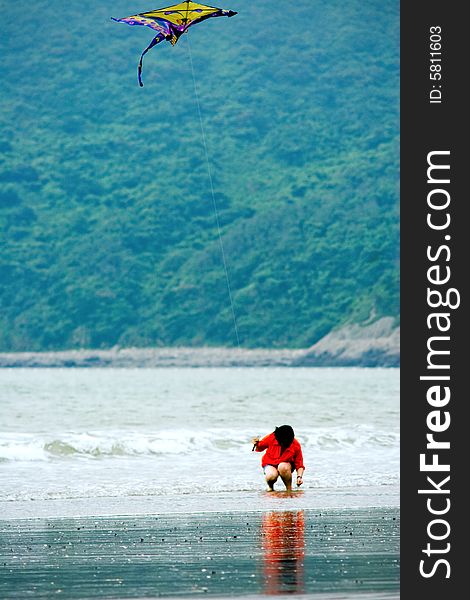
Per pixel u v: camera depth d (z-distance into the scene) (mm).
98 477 50344
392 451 62656
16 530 33656
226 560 28062
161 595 23844
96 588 24656
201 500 42062
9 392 156500
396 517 36531
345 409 112438
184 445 62844
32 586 24922
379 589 24484
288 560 28047
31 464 55969
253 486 47156
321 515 37031
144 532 33125
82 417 99688
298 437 65812
